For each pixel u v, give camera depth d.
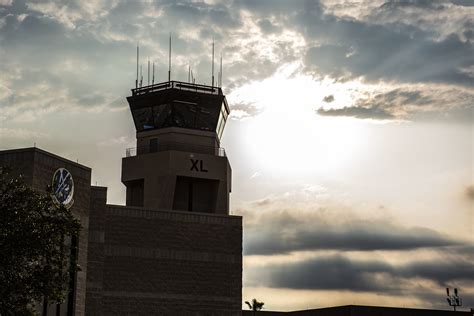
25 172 67.25
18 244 47.06
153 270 81.00
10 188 49.31
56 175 69.81
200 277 82.94
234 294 83.88
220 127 104.00
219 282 83.62
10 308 47.31
